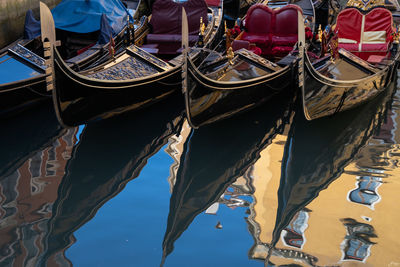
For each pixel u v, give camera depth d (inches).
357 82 327.6
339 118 349.7
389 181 265.9
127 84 315.6
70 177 271.3
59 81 267.9
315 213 238.7
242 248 212.8
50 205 244.2
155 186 265.7
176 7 438.6
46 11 247.8
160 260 205.6
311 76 286.7
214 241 218.4
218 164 290.4
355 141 314.2
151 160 293.6
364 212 237.5
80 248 212.2
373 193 254.4
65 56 420.5
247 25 428.5
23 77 323.3
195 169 284.5
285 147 310.2
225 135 327.9
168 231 225.9
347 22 413.4
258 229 226.4
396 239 215.9
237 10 571.5
